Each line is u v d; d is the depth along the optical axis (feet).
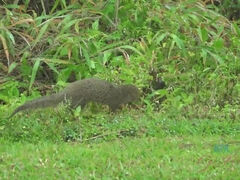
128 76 44.34
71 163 31.40
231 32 52.11
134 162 31.83
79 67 46.78
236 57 47.32
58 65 48.44
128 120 38.01
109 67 46.37
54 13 51.24
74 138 36.37
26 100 43.70
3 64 49.29
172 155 32.76
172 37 47.52
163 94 42.93
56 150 33.22
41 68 48.03
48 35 49.98
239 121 39.50
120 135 36.70
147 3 50.96
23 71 47.55
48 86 47.14
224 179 29.68
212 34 51.16
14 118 38.17
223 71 45.75
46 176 29.81
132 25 50.14
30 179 29.50
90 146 34.73
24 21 48.75
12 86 45.44
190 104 41.81
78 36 48.42
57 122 37.47
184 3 53.21
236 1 58.70
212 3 55.62
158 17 50.67
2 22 49.60
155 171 30.55
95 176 30.04
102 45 48.73
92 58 47.52
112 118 39.01
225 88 43.55
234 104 42.63
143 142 34.88
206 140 35.37
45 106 38.99
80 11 50.80
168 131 37.19
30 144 34.60
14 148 33.76
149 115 39.50
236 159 31.83
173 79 44.75
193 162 31.91
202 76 45.75
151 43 48.03
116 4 51.11
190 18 51.49
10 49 48.65
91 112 39.83
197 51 48.26
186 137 36.11
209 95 42.93
